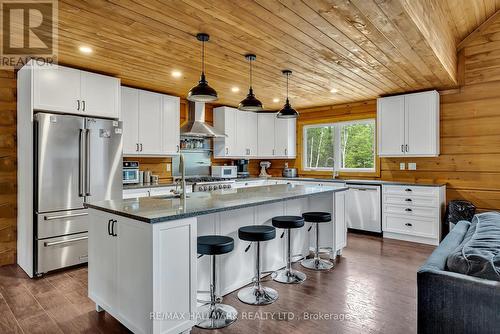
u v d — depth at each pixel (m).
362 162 5.73
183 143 5.57
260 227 2.68
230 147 6.02
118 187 3.82
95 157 3.61
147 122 4.66
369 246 4.32
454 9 3.50
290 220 2.96
